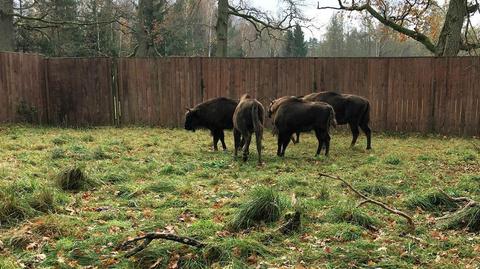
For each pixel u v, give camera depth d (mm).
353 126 10195
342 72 13164
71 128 13898
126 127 14141
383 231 4699
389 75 12867
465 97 12391
